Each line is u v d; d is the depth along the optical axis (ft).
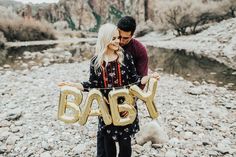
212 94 31.35
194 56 65.77
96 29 328.70
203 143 17.19
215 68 49.16
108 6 347.77
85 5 330.54
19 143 17.12
